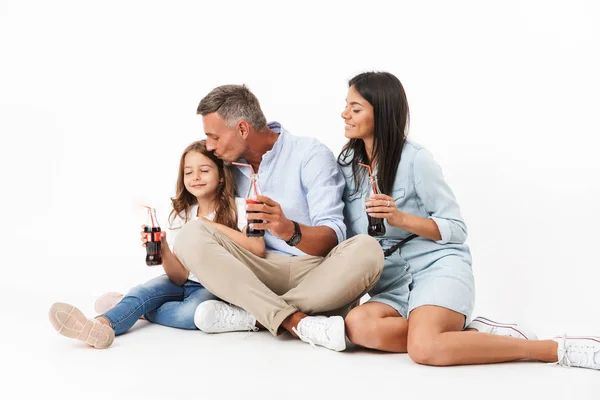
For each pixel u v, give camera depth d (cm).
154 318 326
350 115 297
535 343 261
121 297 335
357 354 276
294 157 317
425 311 269
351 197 312
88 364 263
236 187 334
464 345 257
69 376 250
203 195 330
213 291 296
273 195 318
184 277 328
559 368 257
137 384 240
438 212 292
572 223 415
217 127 311
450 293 272
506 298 396
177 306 319
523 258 411
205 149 330
